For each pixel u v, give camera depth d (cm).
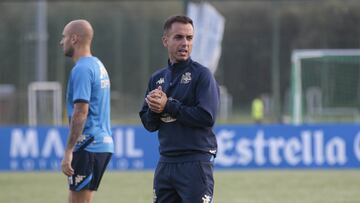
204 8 5403
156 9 11294
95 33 10762
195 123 1961
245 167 5984
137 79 10781
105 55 10756
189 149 1986
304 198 4059
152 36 10844
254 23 11056
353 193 4294
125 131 6012
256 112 10556
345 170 5888
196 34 5378
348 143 5994
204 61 5384
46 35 10312
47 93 9019
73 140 2278
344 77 10138
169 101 1975
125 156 6016
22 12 10062
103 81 2372
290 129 6003
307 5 10888
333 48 10638
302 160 6000
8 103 9875
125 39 10788
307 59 10188
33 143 5997
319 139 5994
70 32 2375
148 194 4303
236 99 10950
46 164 5997
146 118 2075
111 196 4209
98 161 2352
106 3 11588
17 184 4972
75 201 2356
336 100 10156
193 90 2000
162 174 2028
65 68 10512
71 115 2345
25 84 9938
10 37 10056
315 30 10738
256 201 3938
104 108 2380
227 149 5997
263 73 10944
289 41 10838
